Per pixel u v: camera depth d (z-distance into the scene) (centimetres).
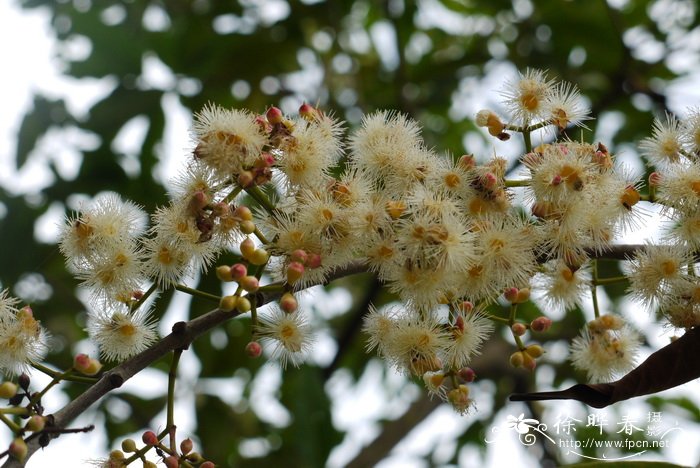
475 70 95
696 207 63
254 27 92
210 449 84
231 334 85
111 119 83
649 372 62
